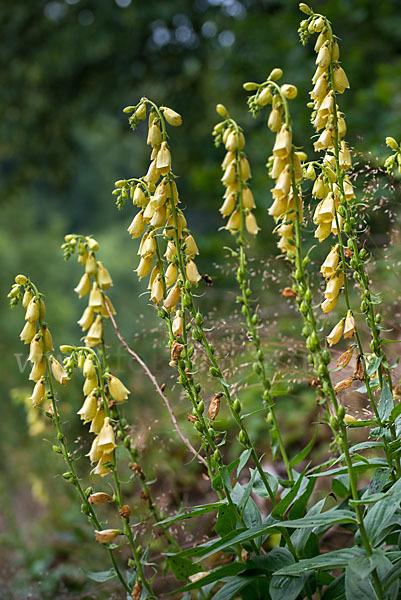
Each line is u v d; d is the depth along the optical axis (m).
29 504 6.34
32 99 14.13
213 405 2.20
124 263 19.89
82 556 4.46
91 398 2.21
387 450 2.12
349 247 2.06
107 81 13.46
